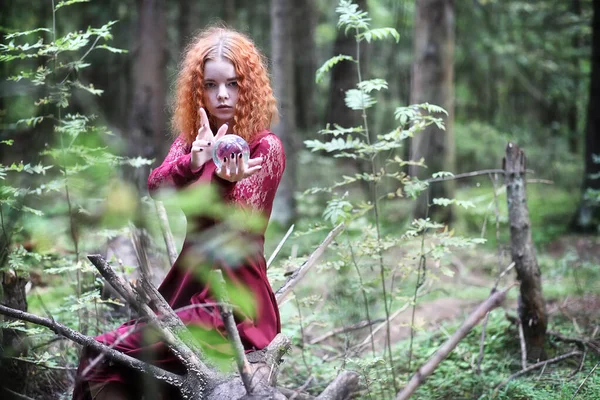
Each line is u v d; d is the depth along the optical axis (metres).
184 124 3.33
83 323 4.37
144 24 10.02
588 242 10.11
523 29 18.47
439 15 10.97
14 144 4.57
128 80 13.53
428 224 4.25
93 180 2.20
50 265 4.55
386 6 18.67
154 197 3.01
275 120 3.44
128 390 3.04
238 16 20.03
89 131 3.95
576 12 16.92
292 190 11.05
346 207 4.08
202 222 2.98
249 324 3.09
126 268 4.02
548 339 5.12
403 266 4.31
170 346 2.87
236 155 2.76
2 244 3.83
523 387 4.28
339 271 4.63
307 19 18.97
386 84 4.21
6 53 4.38
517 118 21.27
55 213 4.34
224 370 2.94
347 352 4.30
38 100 4.06
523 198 4.86
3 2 6.12
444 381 4.56
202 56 3.25
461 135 17.91
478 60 19.25
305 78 19.31
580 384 4.23
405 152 11.32
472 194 13.76
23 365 3.78
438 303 6.79
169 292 3.22
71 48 3.89
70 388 3.96
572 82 19.23
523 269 4.85
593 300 6.41
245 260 3.09
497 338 5.28
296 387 4.44
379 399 4.07
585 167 11.37
